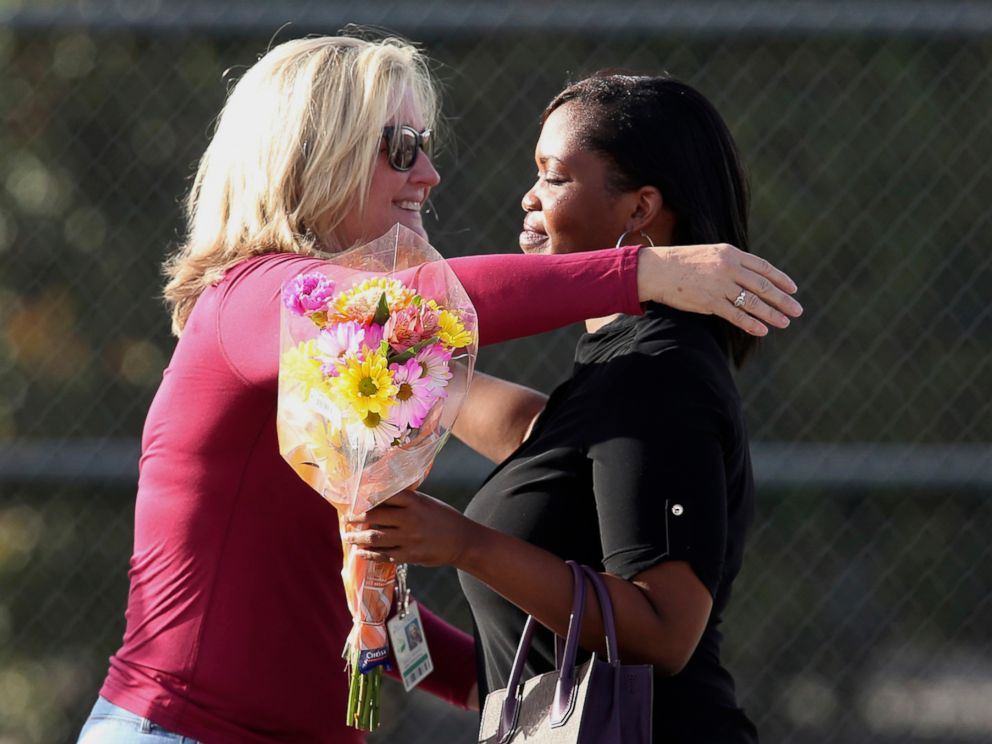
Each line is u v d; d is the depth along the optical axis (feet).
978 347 60.64
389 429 22.49
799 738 59.88
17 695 59.98
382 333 22.76
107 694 26.81
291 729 26.32
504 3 61.21
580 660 24.20
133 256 62.44
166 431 26.45
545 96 59.36
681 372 23.77
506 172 59.36
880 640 60.03
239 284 25.90
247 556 25.91
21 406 62.28
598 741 21.77
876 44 59.98
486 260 24.71
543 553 23.25
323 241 27.50
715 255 23.95
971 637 59.57
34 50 62.49
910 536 59.93
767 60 59.93
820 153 60.34
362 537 23.18
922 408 60.75
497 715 23.93
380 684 25.08
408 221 28.84
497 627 25.48
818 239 60.59
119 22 54.08
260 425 25.55
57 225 62.75
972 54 60.23
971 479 52.39
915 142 60.23
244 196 27.14
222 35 55.72
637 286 24.03
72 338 62.49
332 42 28.14
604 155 26.58
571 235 26.84
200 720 25.85
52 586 59.93
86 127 62.69
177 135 62.23
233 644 25.93
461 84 59.31
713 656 25.50
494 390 30.66
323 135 26.78
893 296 60.70
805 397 60.95
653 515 22.98
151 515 26.61
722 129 27.37
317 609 26.40
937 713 59.41
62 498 59.82
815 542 60.18
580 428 24.23
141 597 26.78
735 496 25.14
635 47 59.41
